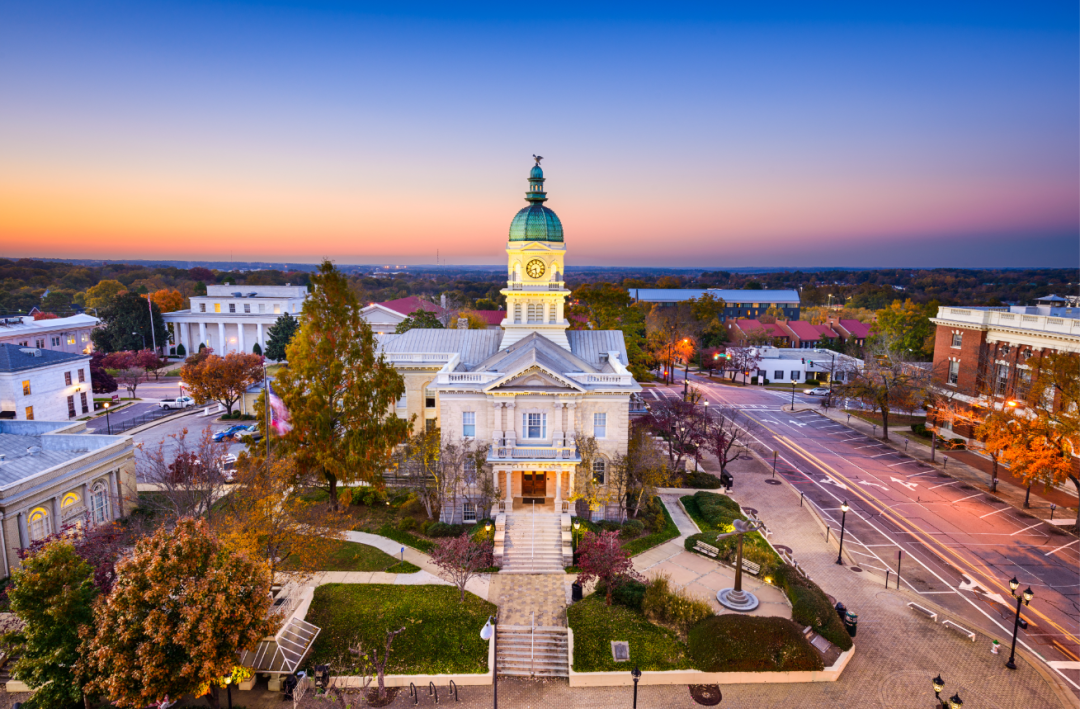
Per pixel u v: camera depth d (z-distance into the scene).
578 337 59.03
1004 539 47.94
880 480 61.69
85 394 81.62
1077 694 30.73
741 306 178.00
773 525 50.41
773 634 32.41
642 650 33.31
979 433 58.16
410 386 59.25
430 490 50.78
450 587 39.38
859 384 82.56
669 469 60.19
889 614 37.44
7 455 44.81
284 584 38.25
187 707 29.16
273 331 112.75
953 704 27.30
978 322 70.75
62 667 25.94
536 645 33.94
